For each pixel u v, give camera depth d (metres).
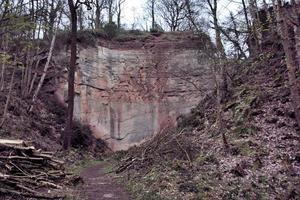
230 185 9.90
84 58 32.44
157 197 9.72
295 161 10.90
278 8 12.24
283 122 13.46
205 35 17.33
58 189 11.01
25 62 25.70
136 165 14.70
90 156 22.75
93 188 12.10
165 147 14.41
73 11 22.23
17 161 11.09
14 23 10.62
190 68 34.66
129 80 34.75
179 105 34.34
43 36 31.47
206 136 16.34
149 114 34.25
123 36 36.59
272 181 9.95
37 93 25.72
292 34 13.91
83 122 30.48
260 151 12.05
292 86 12.16
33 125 22.69
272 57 18.36
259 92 16.41
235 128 14.89
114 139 32.69
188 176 10.97
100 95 32.88
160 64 35.62
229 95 18.69
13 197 9.05
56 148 21.52
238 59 18.30
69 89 22.00
